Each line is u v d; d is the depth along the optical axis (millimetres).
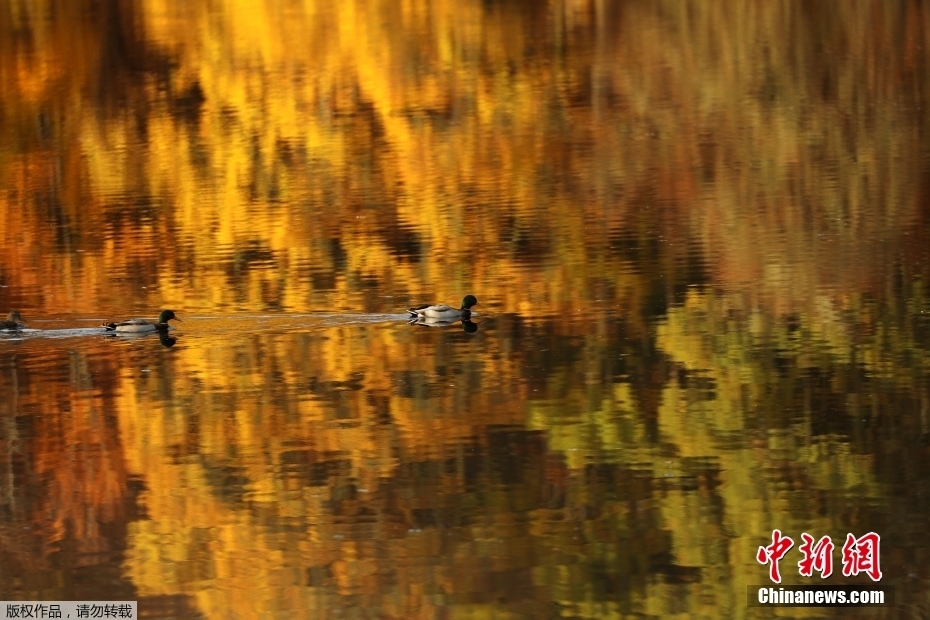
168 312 73250
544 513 48812
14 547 47656
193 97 160625
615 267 85562
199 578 44938
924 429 55344
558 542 46719
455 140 135125
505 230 98438
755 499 49750
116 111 154500
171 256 94875
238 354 67938
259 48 179125
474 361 65938
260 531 47844
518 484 51125
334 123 146625
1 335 72812
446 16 198875
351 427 57000
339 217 106188
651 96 151125
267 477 52156
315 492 50812
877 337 68062
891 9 191750
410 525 48094
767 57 168000
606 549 46156
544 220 101375
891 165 114688
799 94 148125
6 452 55188
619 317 73812
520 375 63438
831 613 43094
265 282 85812
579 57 172625
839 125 132750
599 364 65000
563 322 73125
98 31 192125
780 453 53719
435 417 58281
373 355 67250
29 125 148500
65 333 72750
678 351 66562
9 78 169875
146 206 114500
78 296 82500
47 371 65438
